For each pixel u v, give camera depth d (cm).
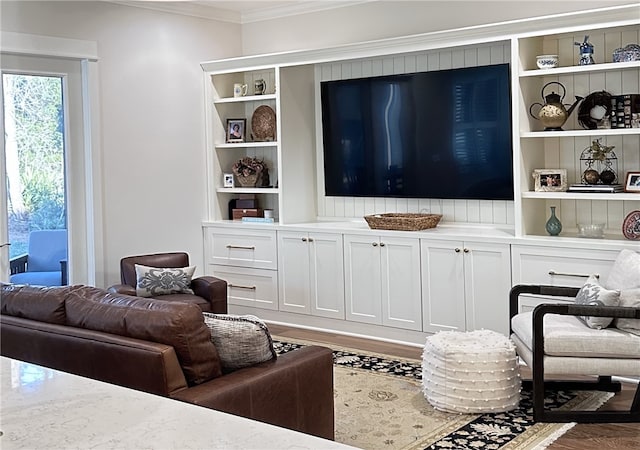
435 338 416
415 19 588
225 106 685
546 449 345
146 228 629
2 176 539
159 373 263
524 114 499
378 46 558
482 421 383
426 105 575
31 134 560
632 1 488
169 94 643
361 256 572
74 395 157
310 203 656
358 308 578
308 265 606
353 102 618
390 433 368
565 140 516
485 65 548
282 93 624
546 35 496
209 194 677
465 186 562
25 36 544
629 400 414
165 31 637
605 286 438
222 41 687
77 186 586
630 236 467
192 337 272
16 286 336
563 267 471
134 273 552
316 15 650
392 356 517
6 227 544
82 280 592
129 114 612
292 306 621
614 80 491
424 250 535
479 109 548
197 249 674
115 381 278
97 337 284
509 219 552
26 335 311
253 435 130
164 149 640
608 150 486
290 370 295
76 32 575
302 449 124
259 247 639
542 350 375
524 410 399
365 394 430
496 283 502
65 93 577
